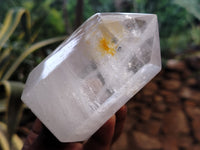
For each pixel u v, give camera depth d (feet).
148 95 1.42
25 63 1.42
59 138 0.30
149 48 0.33
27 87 0.33
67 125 0.30
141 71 0.33
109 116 0.33
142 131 1.16
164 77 1.56
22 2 1.98
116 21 0.31
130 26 0.32
